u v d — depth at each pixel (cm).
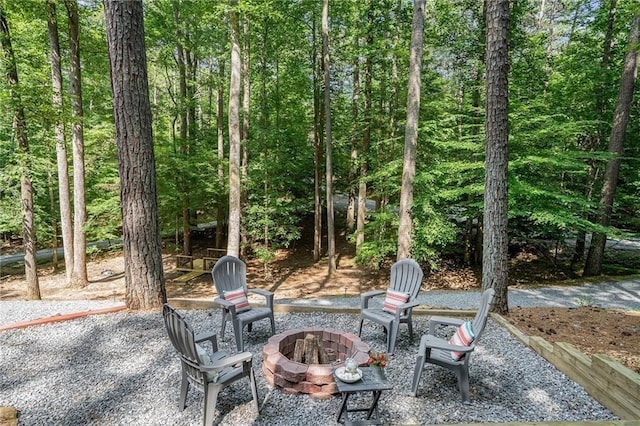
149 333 441
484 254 528
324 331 402
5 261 1402
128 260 507
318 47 1224
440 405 302
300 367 324
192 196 1159
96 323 468
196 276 1141
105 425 277
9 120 754
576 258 1107
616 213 1117
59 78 824
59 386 330
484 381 340
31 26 828
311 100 1384
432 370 366
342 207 1962
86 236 1097
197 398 315
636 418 263
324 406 302
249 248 1327
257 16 848
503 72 479
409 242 790
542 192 740
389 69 1095
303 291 1005
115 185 1044
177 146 1226
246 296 464
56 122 769
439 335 461
